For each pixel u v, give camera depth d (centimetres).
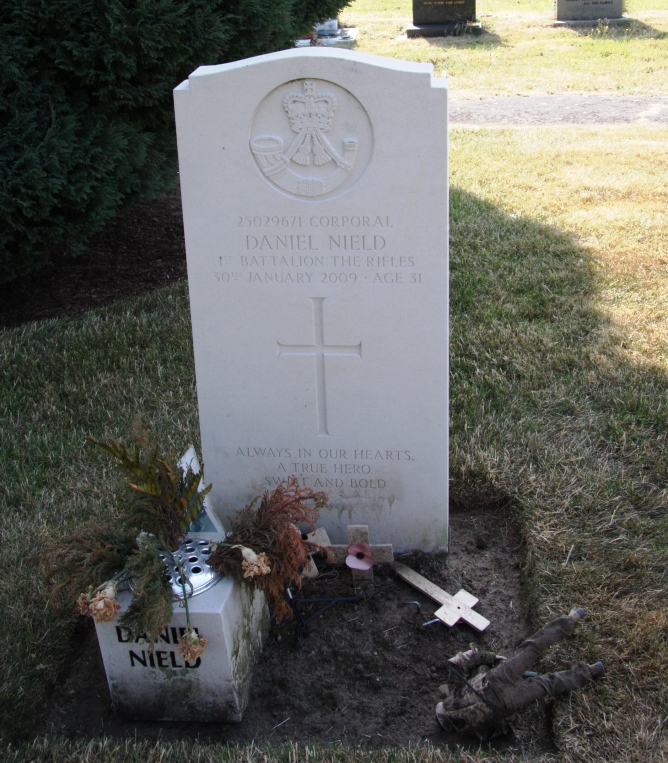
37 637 166
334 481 183
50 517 193
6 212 244
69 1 243
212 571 156
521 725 154
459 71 638
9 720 155
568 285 272
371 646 167
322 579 180
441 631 170
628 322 251
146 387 232
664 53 657
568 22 779
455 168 397
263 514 162
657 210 332
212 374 178
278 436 181
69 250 285
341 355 174
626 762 144
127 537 159
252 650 163
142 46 247
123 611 152
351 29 800
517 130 471
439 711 154
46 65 251
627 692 153
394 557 183
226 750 150
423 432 176
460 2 763
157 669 155
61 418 222
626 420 211
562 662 158
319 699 160
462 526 193
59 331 261
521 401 220
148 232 343
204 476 186
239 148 164
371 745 153
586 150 420
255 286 171
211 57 263
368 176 162
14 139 243
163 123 278
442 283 167
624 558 175
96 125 258
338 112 160
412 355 172
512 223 322
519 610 173
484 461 199
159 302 275
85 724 158
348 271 168
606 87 574
